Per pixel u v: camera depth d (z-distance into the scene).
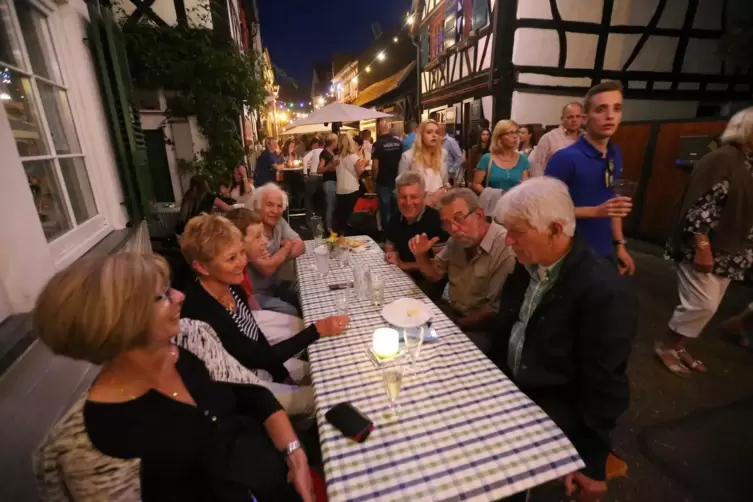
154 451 0.84
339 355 1.46
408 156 3.78
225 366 1.24
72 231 2.14
